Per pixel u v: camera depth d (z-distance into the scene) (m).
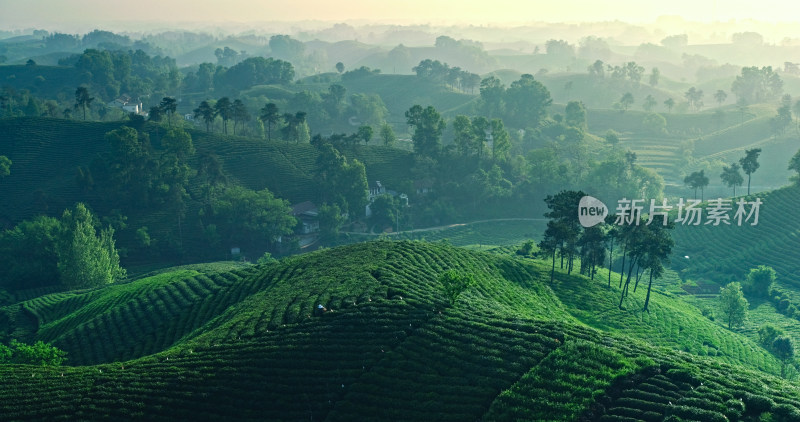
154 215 186.38
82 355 96.88
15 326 127.06
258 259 166.25
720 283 150.00
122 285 134.12
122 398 64.81
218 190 197.62
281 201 187.62
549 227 116.44
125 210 186.50
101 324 106.00
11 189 191.75
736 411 52.69
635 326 101.94
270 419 61.19
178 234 181.75
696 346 98.56
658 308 113.69
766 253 155.00
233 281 113.19
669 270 161.38
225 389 65.12
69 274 149.00
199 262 175.50
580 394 58.34
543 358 64.31
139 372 70.38
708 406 53.62
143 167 189.25
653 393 57.03
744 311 120.81
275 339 73.62
